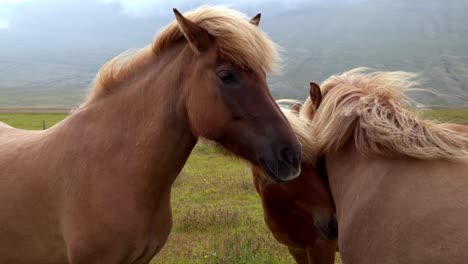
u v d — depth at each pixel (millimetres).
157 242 3178
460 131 2789
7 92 163750
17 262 3189
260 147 2633
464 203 2225
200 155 16828
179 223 7488
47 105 116500
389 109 2881
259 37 2705
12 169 3150
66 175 2963
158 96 2920
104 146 2957
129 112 2980
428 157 2547
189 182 11516
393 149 2680
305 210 3645
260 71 2715
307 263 4371
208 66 2709
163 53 3006
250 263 5504
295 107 3924
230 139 2752
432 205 2316
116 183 2887
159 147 2926
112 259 2898
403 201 2457
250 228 7395
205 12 2789
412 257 2299
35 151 3156
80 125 3076
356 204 2750
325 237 3555
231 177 12203
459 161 2482
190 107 2811
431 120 2893
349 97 3080
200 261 5762
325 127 3133
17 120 37438
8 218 3096
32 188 3045
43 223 3045
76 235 2898
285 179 2609
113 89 3076
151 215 3012
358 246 2660
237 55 2646
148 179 2938
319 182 3494
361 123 2900
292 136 2654
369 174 2770
